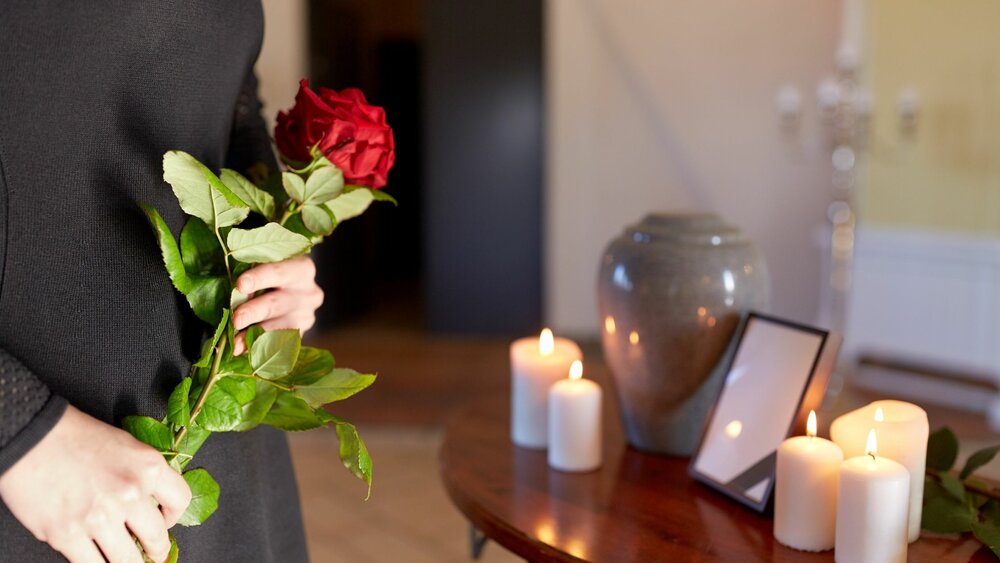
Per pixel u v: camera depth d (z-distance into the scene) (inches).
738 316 56.4
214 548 47.6
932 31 167.5
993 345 159.3
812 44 207.0
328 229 46.9
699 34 211.0
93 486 39.6
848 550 46.0
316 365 46.9
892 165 176.2
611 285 57.8
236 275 45.8
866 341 180.1
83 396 43.6
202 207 43.4
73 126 42.4
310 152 46.3
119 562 39.9
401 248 316.8
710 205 216.5
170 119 45.1
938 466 52.1
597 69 214.7
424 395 170.9
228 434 48.3
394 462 135.9
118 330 43.8
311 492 124.5
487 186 215.8
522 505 52.4
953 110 165.6
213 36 46.3
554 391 56.5
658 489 54.4
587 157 217.6
